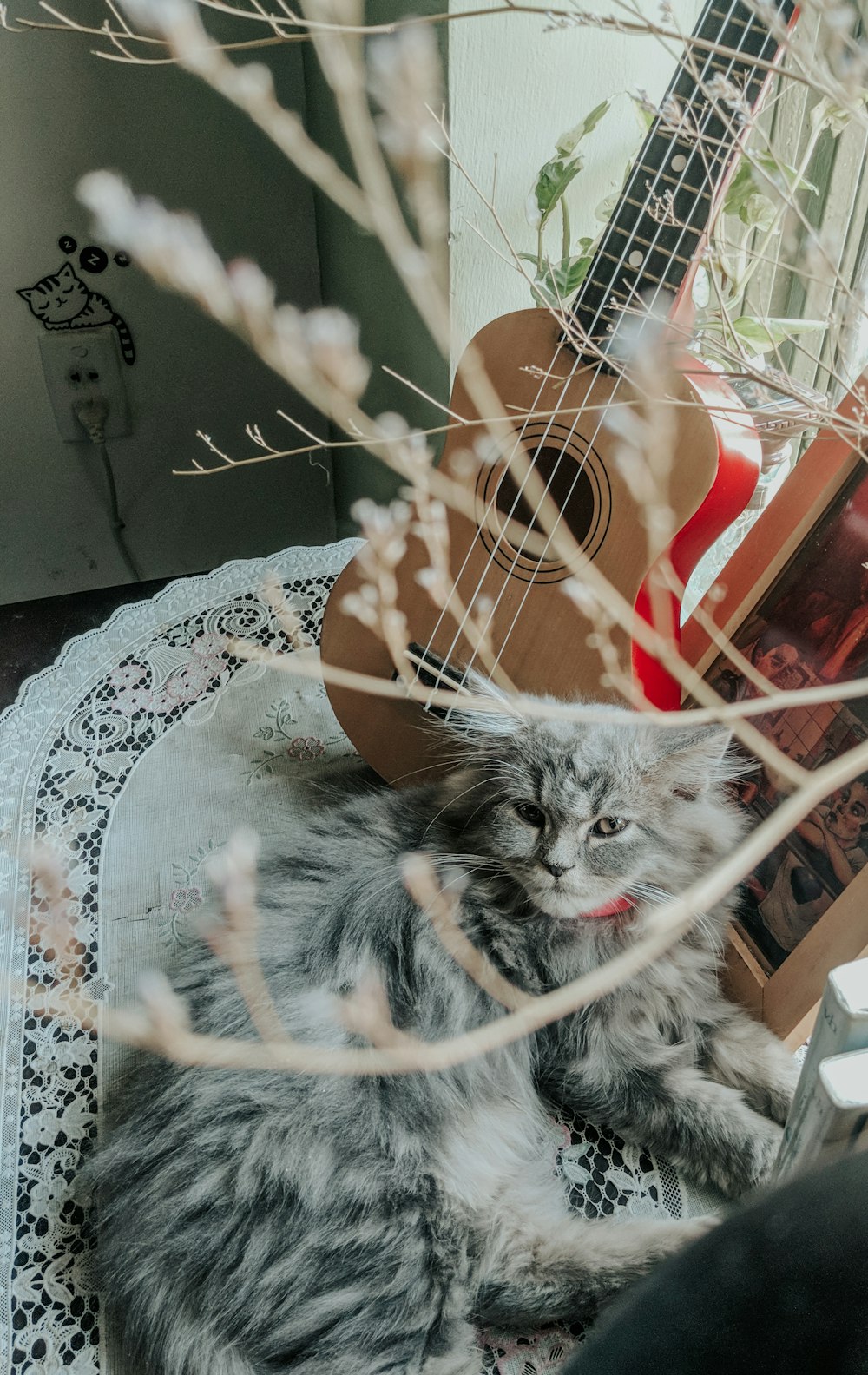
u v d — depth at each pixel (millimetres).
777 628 934
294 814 1174
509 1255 814
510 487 1066
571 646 1024
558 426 1008
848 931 795
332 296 1695
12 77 1353
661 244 909
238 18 1409
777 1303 326
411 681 692
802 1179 361
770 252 1267
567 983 938
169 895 1091
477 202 1258
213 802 1189
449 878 969
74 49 1354
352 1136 821
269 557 1444
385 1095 847
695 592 1295
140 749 1243
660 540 546
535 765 935
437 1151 855
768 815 930
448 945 920
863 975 590
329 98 1381
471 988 920
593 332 975
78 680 1307
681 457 911
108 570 1931
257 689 1303
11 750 1237
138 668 1321
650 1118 899
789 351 1337
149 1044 662
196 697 1293
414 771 1196
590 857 914
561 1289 792
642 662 982
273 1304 763
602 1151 911
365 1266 780
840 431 566
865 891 775
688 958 953
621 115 1270
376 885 966
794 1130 640
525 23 1130
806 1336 314
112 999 995
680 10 1235
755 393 1181
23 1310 798
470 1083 895
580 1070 927
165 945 1041
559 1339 788
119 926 1061
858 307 536
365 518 598
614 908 943
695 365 909
